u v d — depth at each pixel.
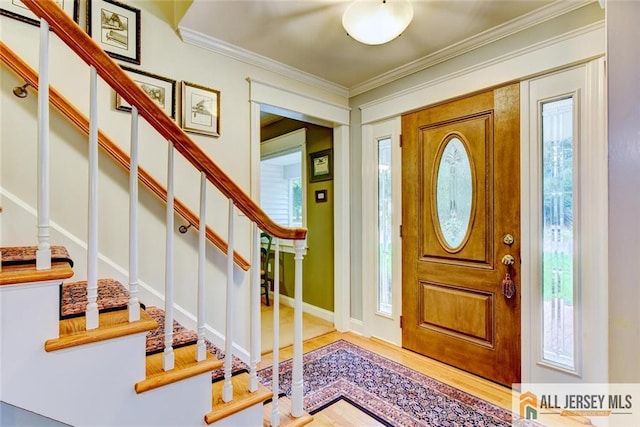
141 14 1.87
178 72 2.00
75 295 1.36
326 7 1.80
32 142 1.50
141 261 1.80
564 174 1.80
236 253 2.13
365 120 2.90
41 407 0.91
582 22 1.71
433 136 2.41
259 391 1.40
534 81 1.90
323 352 2.57
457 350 2.27
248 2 1.76
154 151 1.88
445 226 2.35
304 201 3.69
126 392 1.04
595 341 1.67
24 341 0.88
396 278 2.68
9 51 1.40
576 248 1.74
